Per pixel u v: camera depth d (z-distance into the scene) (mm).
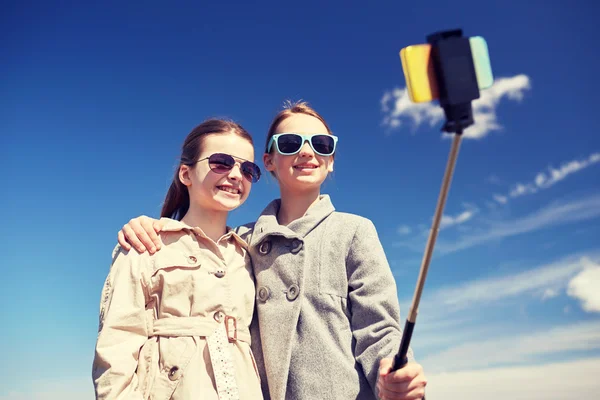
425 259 1629
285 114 3213
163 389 2375
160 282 2564
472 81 1429
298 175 3008
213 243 2750
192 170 2941
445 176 1479
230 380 2420
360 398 2533
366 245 2822
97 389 2316
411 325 1833
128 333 2443
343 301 2748
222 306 2582
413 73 1440
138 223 2736
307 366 2607
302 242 2828
